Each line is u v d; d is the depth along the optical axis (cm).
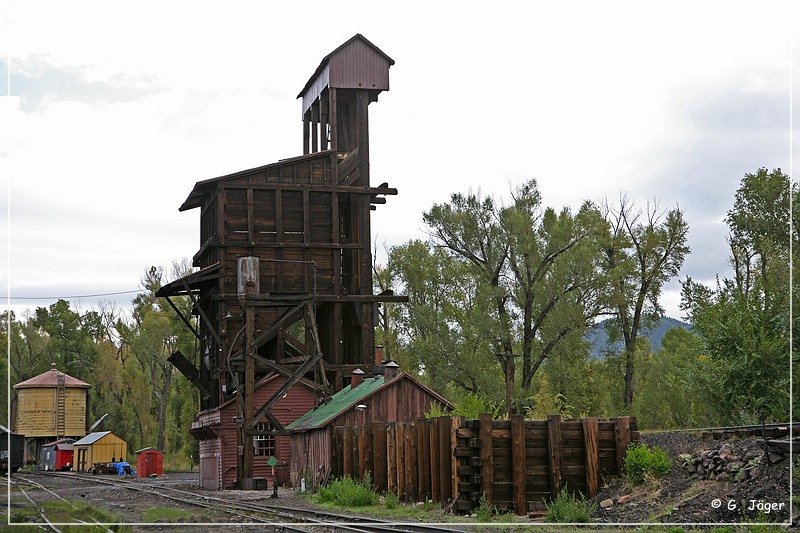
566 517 2073
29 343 11488
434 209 6100
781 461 1905
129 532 2098
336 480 3244
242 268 4478
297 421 4462
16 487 4672
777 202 5697
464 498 2389
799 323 2998
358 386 4325
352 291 5328
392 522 2158
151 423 10262
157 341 9262
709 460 2081
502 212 5897
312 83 5688
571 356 5762
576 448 2412
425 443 2662
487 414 2403
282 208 5197
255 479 4338
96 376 10900
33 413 9344
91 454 7744
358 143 5344
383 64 5366
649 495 2117
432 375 6191
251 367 4400
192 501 3231
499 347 5900
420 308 6053
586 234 5900
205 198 5475
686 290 3406
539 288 5769
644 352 6831
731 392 3019
